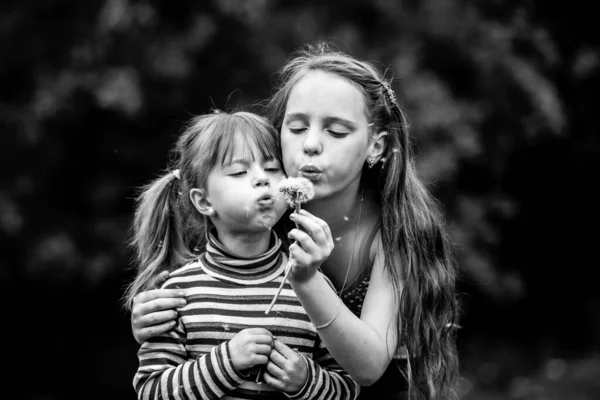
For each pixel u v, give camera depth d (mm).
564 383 9180
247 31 7531
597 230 10625
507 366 9812
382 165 2496
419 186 2713
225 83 7676
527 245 10711
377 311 2365
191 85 7594
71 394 8648
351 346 2090
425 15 8641
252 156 2223
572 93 9859
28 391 8625
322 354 2275
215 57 7609
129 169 7762
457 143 7945
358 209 2512
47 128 7340
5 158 7340
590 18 9641
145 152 7711
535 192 10469
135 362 8703
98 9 7293
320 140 2262
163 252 2492
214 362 2072
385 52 8203
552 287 10820
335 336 2074
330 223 2449
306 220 2010
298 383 2104
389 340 2338
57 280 7750
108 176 7691
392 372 2598
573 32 9719
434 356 2611
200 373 2070
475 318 10734
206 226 2385
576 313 10766
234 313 2186
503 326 10758
